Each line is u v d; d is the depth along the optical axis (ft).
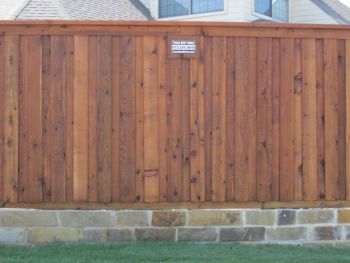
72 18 36.83
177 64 21.43
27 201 21.18
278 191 21.56
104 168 21.26
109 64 21.30
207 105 21.45
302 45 21.75
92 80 21.31
